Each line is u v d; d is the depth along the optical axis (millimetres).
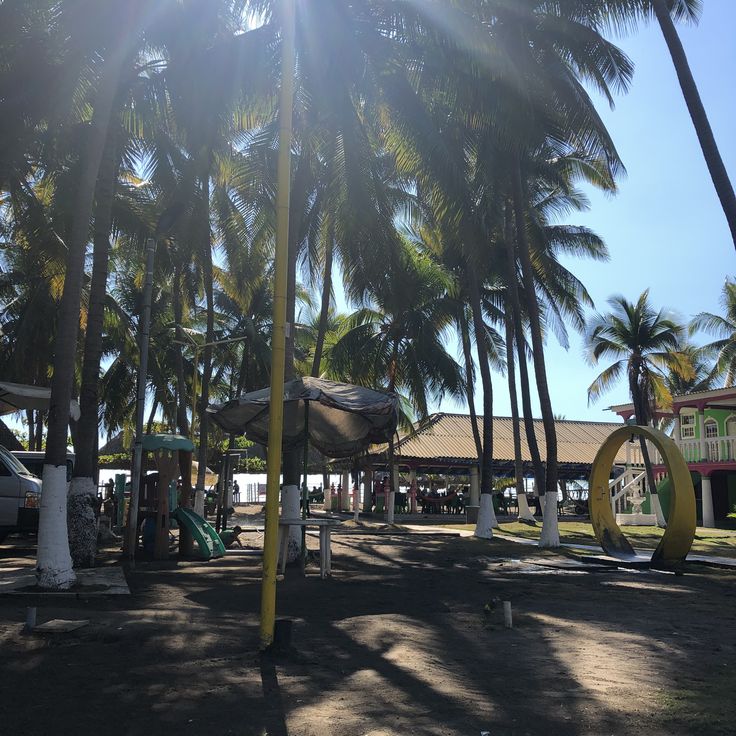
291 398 11875
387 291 17750
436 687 5336
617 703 5043
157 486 14641
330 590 10484
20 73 11984
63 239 18188
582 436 45781
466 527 29953
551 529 19078
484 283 28594
